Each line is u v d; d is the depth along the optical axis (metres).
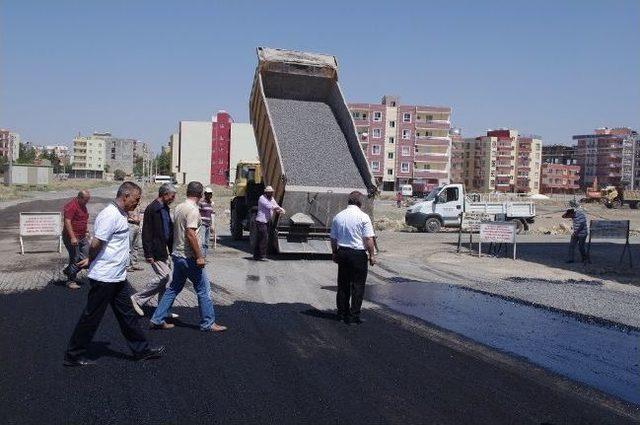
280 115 17.72
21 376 5.88
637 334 8.63
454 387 6.00
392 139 111.50
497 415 5.31
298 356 6.84
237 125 97.75
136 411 5.08
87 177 181.75
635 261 18.53
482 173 151.88
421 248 20.70
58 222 15.93
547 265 16.81
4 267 13.16
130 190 6.31
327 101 18.84
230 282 11.79
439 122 112.62
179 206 7.69
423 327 8.54
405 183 112.44
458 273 14.56
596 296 11.66
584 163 177.25
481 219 20.27
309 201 15.55
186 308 9.15
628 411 5.57
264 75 17.91
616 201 62.56
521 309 10.14
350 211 8.52
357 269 8.44
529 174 152.12
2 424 4.73
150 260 8.27
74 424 4.78
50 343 7.04
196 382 5.84
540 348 7.66
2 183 76.94
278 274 13.05
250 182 19.05
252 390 5.67
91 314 6.13
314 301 10.12
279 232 15.55
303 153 16.61
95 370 6.12
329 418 5.07
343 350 7.17
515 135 155.25
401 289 11.79
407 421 5.07
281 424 4.90
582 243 17.45
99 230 6.07
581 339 8.22
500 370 6.64
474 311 9.84
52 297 9.74
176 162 98.88
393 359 6.87
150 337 7.44
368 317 9.05
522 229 29.50
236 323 8.30
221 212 36.00
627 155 168.75
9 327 7.74
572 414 5.42
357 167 16.73
